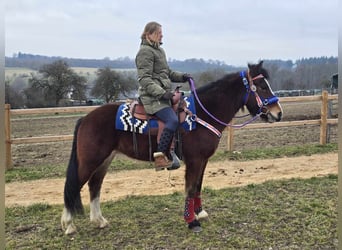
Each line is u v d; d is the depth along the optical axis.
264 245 4.02
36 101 32.62
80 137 4.37
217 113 4.51
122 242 4.21
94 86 33.38
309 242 4.07
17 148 10.98
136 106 4.42
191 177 4.42
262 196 5.70
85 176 4.36
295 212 4.93
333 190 5.93
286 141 10.77
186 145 4.36
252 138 11.45
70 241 4.26
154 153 4.23
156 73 4.32
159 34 4.25
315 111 18.77
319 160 8.29
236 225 4.58
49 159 9.36
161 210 5.21
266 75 4.55
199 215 4.71
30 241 4.27
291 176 7.05
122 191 6.43
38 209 5.41
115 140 4.43
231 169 7.72
